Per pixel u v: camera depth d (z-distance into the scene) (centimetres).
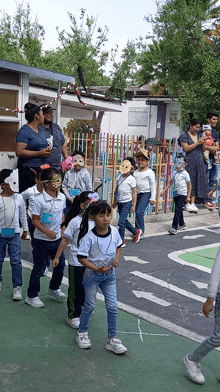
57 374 358
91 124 1900
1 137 811
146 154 827
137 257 718
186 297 562
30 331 432
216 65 2144
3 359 374
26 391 330
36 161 660
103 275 398
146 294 562
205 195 1021
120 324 468
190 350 423
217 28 2441
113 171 954
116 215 966
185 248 789
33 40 2934
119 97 3069
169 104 2900
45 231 468
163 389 352
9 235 498
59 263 496
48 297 526
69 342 416
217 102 2114
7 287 548
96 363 382
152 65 2555
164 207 1089
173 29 2420
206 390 359
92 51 2864
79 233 407
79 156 712
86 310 403
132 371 375
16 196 506
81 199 441
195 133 1027
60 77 859
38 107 657
